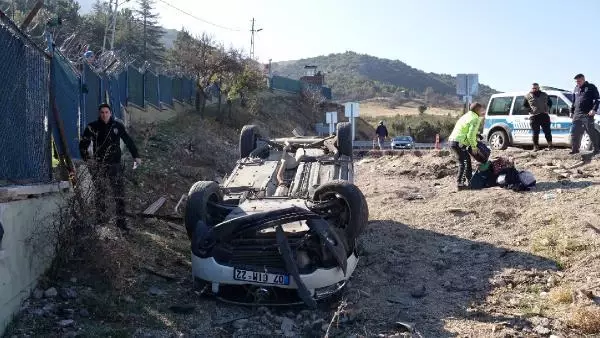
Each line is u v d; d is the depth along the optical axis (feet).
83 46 35.94
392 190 40.37
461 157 36.55
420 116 230.68
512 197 33.06
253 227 19.81
